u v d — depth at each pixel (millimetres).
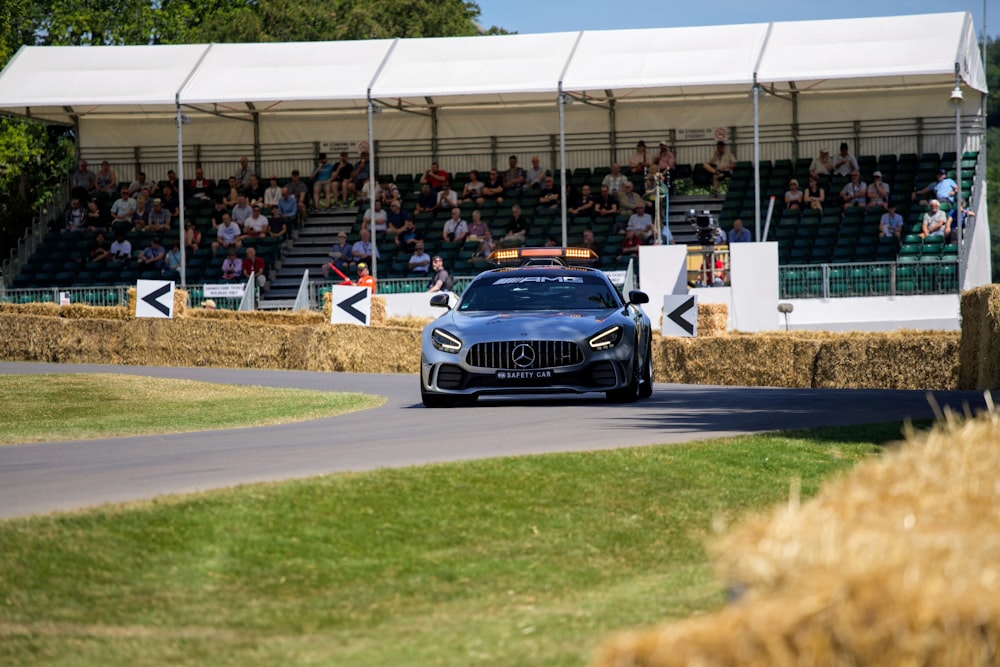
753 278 60031
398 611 12742
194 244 89000
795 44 76812
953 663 4871
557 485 18484
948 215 80375
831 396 35562
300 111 92688
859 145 87562
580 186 89938
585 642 11016
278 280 87125
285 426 30406
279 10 157000
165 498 15859
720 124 89500
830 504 6484
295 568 14039
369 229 87250
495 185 89938
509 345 33969
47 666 10547
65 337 63281
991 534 5938
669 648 4891
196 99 79250
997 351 40562
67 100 80188
